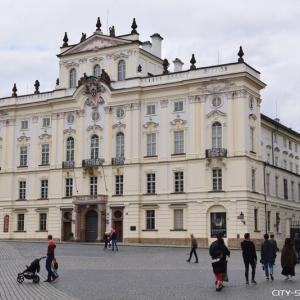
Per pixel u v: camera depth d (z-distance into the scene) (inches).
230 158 3053.6
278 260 1996.8
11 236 3764.8
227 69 3110.2
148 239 3250.5
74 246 2893.7
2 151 3890.3
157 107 3336.6
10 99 3875.5
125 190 3353.8
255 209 3102.9
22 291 1063.6
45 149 3725.4
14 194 3804.1
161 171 3272.6
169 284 1168.2
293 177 3850.9
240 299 932.0
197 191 3125.0
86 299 949.8
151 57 3631.9
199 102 3189.0
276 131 3818.9
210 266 1668.3
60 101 3651.6
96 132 3516.2
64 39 3754.9
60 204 3575.3
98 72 3599.9
